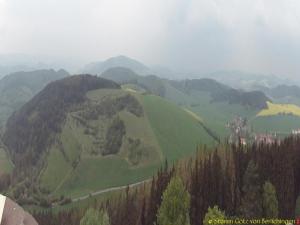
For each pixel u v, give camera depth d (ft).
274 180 495.41
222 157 591.78
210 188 504.43
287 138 631.97
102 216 408.26
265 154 540.93
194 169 570.05
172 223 404.16
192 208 477.36
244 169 533.14
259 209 448.24
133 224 548.31
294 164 552.00
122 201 640.99
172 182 412.98
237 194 487.61
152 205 517.14
